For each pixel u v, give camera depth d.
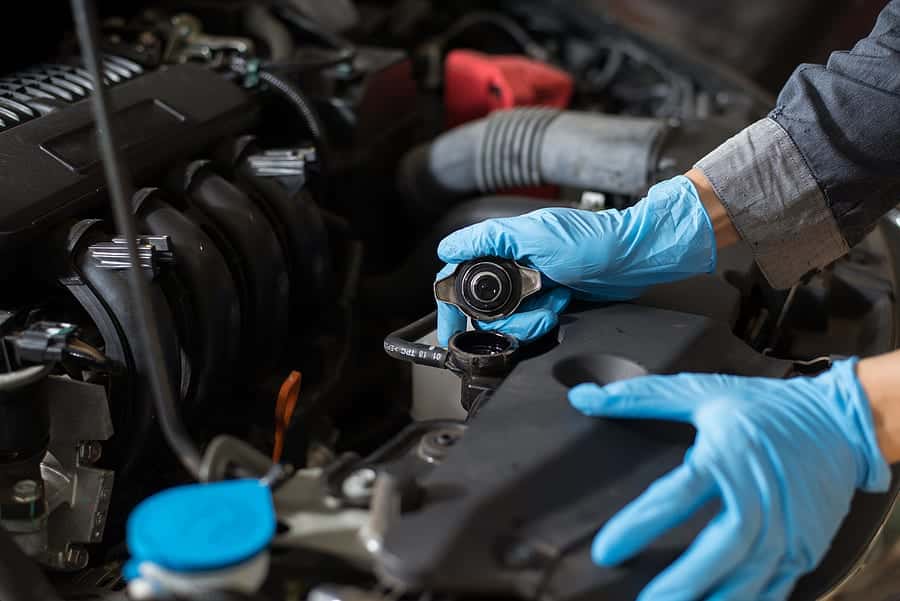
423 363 0.84
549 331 0.87
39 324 0.75
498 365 0.81
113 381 0.81
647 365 0.78
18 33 1.15
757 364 0.83
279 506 0.62
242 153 1.06
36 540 0.78
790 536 0.66
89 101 0.97
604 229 0.91
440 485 0.63
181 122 1.00
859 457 0.71
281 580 0.63
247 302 0.98
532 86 1.45
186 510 0.55
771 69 2.28
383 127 1.31
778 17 2.33
